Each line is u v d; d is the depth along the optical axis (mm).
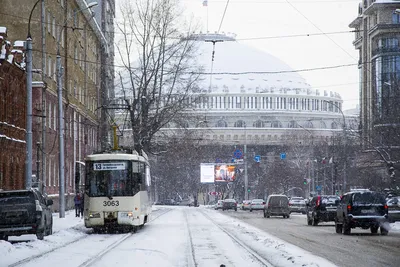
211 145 135625
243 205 103125
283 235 35750
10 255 22828
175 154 77000
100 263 20375
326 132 196375
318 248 26703
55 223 45031
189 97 73625
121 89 79562
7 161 50531
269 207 66250
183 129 76688
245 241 30281
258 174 142375
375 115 76750
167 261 21016
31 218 29250
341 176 94188
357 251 25297
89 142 91562
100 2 106312
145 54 71938
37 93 61406
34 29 63750
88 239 31844
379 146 68250
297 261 20594
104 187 37375
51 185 66500
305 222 54625
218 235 34500
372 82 119500
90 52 92688
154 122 71812
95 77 97562
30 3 64062
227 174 130625
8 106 50656
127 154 38031
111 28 118625
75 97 79688
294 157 140750
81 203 55375
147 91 72062
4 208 29156
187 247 26703
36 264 20172
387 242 30266
